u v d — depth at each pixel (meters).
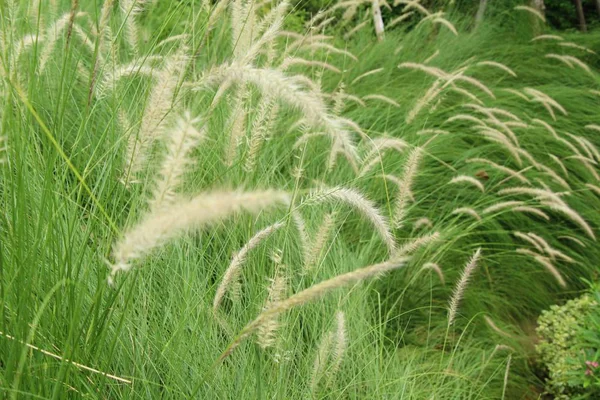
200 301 2.38
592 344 3.42
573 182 5.19
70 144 2.86
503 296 4.39
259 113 2.30
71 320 1.58
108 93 2.36
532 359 3.98
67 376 1.53
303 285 2.91
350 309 2.99
